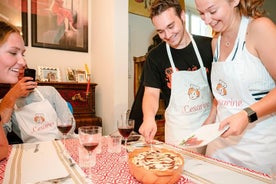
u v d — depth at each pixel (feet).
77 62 10.17
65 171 2.94
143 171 2.41
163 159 2.83
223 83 3.77
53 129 5.41
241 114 2.93
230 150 3.71
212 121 4.42
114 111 8.40
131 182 2.62
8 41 4.19
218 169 2.98
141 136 4.77
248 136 3.50
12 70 4.43
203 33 14.73
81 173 2.89
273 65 3.08
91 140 3.27
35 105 5.38
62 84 8.36
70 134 5.30
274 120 3.44
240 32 3.40
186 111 4.73
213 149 3.98
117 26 8.36
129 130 3.93
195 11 14.29
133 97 11.06
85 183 2.59
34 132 5.29
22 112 5.33
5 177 2.74
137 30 11.27
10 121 5.42
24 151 3.86
